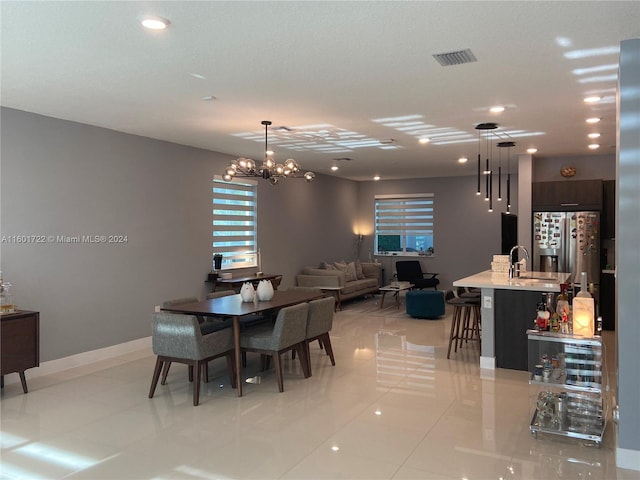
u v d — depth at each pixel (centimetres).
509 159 872
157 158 681
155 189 679
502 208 1096
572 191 805
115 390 488
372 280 1120
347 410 430
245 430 388
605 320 784
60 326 561
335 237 1141
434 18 297
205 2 275
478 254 1122
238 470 322
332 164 937
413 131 629
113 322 621
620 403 326
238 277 798
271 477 313
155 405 445
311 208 1048
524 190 826
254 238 886
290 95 463
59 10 284
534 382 380
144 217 662
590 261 790
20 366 474
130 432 385
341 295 973
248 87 436
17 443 366
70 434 382
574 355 377
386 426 394
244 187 869
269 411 429
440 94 461
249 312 475
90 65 378
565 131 631
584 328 371
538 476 314
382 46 341
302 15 292
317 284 965
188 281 734
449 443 362
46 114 538
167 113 532
